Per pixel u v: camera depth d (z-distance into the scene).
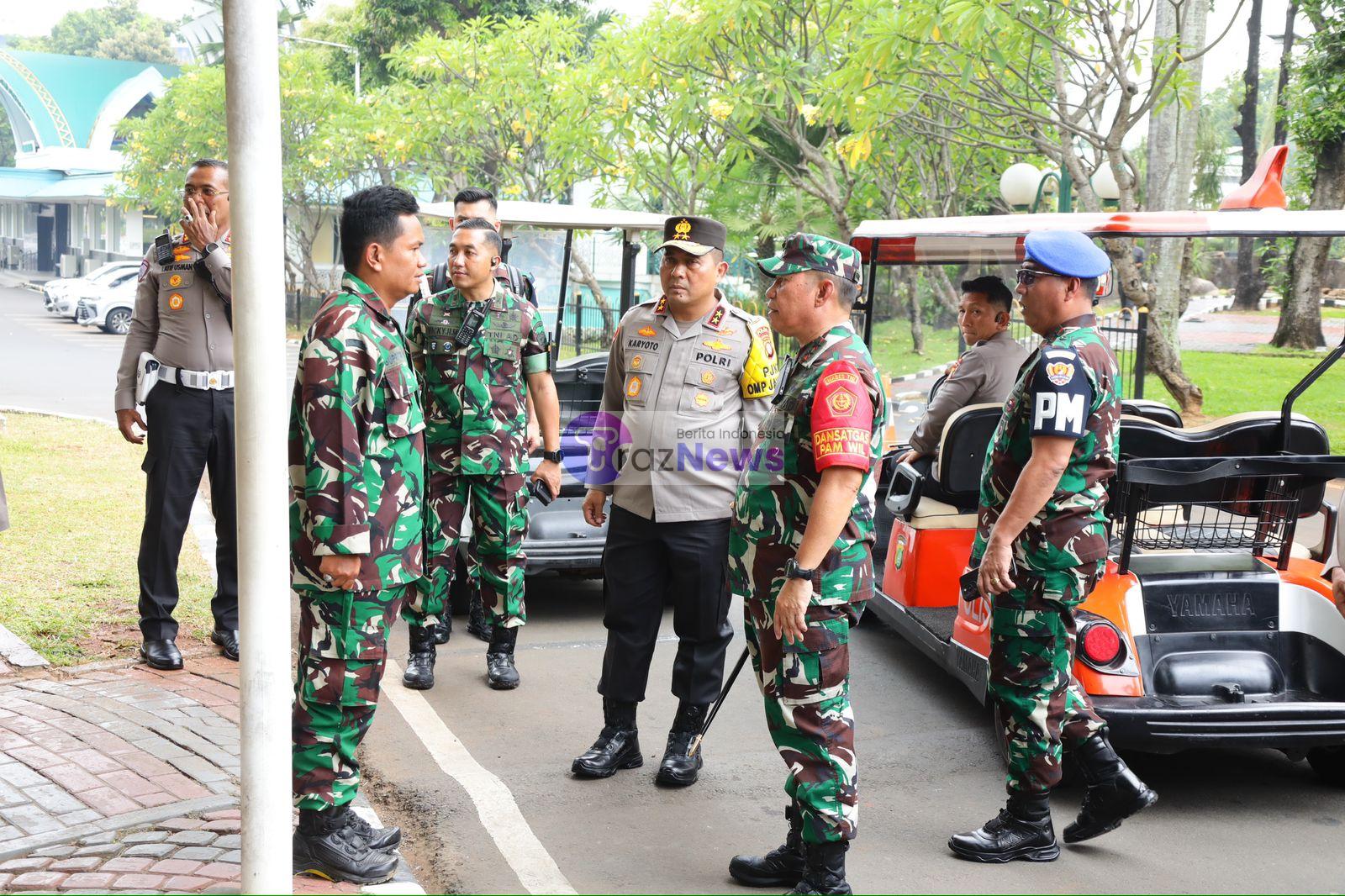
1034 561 3.55
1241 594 4.12
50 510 7.92
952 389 5.39
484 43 20.72
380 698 5.14
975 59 10.17
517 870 3.58
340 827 3.39
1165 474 3.86
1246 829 3.94
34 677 4.93
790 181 15.00
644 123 16.06
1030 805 3.67
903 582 5.45
